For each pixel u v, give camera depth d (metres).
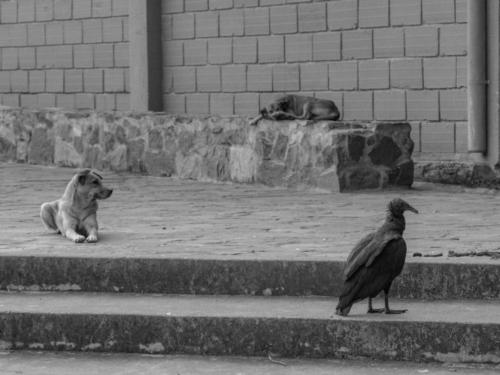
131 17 18.94
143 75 18.81
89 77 19.94
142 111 17.78
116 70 19.45
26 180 15.95
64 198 10.10
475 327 7.25
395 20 15.76
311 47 16.81
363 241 7.43
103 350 7.75
